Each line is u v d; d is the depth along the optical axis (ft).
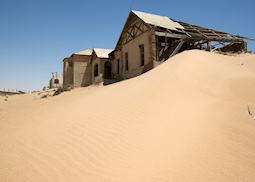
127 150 17.47
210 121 21.90
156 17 75.31
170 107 24.98
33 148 19.38
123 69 82.48
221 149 17.38
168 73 37.29
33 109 42.37
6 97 101.04
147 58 65.57
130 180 14.02
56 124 24.63
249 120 22.49
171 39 72.59
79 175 14.80
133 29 75.20
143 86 33.73
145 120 22.33
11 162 17.13
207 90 30.76
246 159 16.26
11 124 30.01
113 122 22.71
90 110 27.37
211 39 74.18
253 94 29.71
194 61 42.88
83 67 110.32
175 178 14.08
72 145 19.01
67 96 58.44
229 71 40.29
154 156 16.47
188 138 18.76
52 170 15.60
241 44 84.74
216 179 14.08
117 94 32.78
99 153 17.37
